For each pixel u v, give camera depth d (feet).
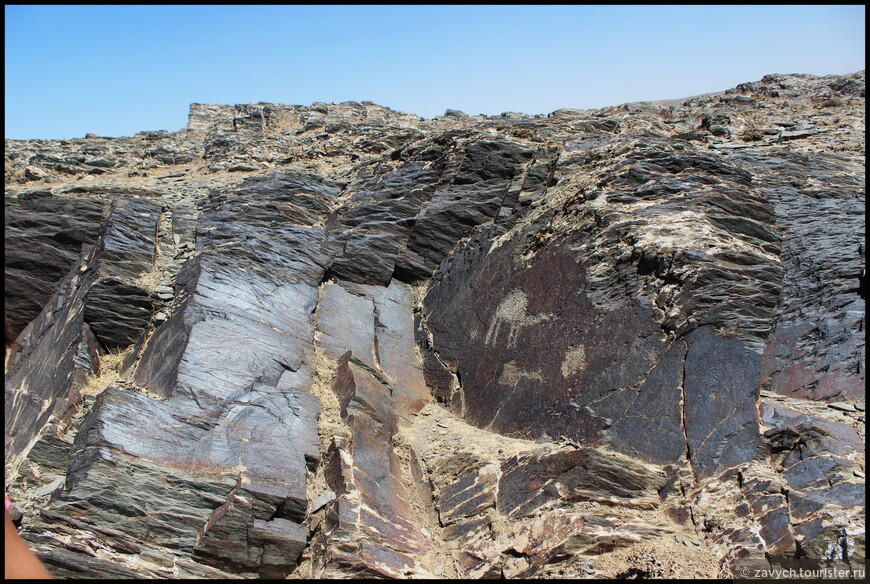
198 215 47.01
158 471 26.78
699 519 23.76
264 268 40.50
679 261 31.24
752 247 33.37
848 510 21.42
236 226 44.11
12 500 26.89
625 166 40.22
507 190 45.52
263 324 36.52
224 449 28.71
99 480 25.61
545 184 44.34
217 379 31.83
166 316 37.58
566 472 26.63
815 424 24.38
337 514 26.20
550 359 33.24
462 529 27.45
